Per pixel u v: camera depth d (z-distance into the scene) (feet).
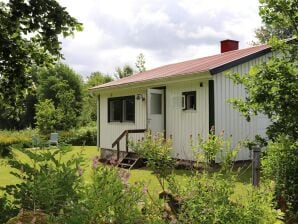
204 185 11.53
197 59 56.80
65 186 10.23
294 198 15.97
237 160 38.01
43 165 11.33
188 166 22.03
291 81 18.51
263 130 40.98
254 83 19.85
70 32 23.18
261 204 10.70
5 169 36.55
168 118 44.11
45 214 9.64
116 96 53.62
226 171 12.67
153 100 44.93
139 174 35.81
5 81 25.08
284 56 20.39
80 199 9.65
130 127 50.21
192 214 10.45
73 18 22.74
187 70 40.73
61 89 119.55
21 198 10.57
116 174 9.91
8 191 10.90
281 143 16.93
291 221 14.80
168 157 16.52
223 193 11.00
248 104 20.62
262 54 39.55
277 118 19.58
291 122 18.60
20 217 9.37
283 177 16.15
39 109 107.76
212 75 36.58
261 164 18.28
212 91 37.65
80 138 86.02
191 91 40.52
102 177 9.53
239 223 9.96
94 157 10.50
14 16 21.54
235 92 39.09
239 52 45.98
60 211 9.22
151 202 11.61
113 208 9.34
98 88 55.72
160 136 23.57
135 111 49.29
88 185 10.10
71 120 112.16
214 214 10.23
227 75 21.79
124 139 50.93
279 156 16.52
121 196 9.45
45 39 22.77
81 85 169.99
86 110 129.59
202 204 10.53
